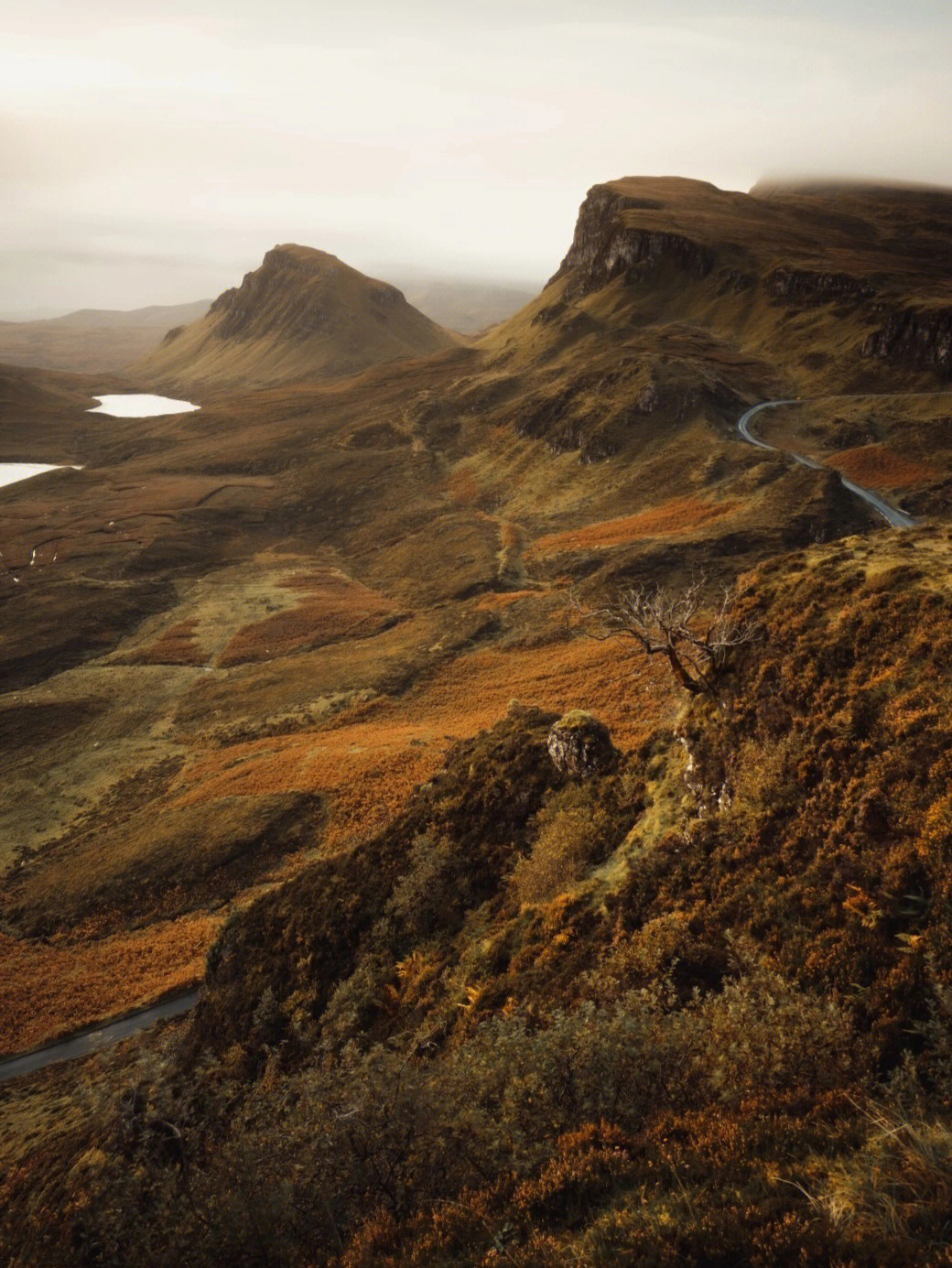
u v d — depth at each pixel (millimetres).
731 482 157625
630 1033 11242
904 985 11867
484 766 33500
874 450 161375
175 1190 10492
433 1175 9867
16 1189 28797
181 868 67062
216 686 124375
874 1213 6504
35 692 130000
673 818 23172
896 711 17250
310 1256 9492
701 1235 6980
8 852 83938
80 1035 48812
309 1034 23547
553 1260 7406
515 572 152000
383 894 30719
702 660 24625
